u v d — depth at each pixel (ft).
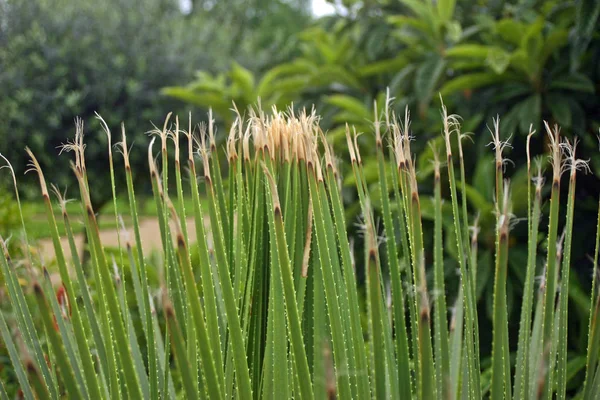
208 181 2.90
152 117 22.49
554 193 3.03
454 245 7.70
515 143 8.87
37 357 3.20
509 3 10.86
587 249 8.16
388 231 3.10
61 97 21.36
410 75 9.93
